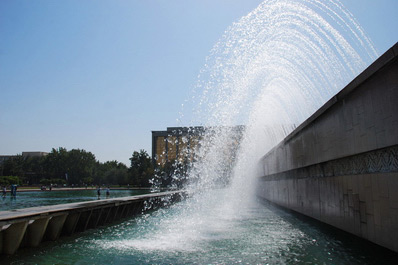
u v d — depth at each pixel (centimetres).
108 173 9481
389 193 613
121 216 1831
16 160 11012
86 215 1397
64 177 9950
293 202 1417
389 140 595
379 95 626
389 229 615
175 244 921
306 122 1114
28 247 1023
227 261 712
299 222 1244
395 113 574
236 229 1135
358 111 718
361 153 722
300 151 1241
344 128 798
